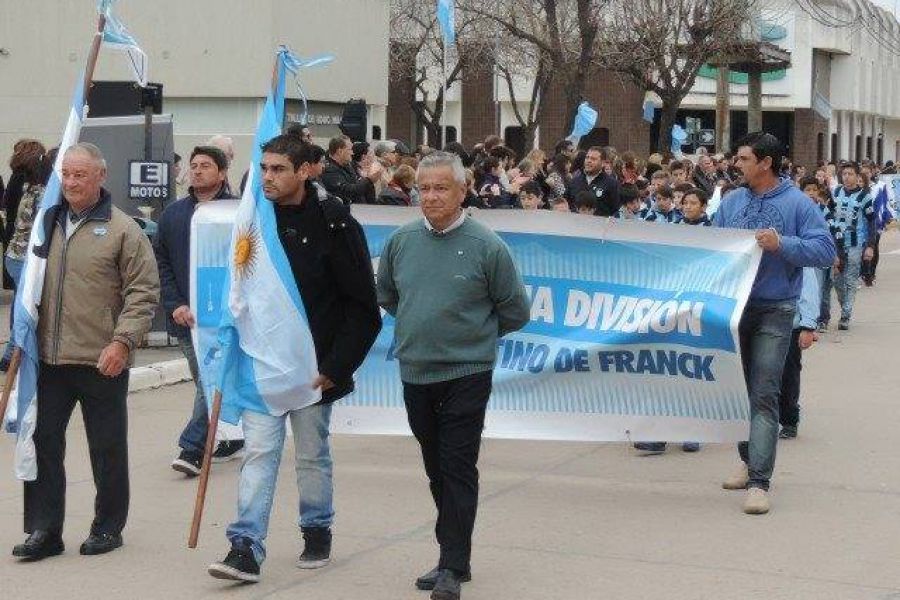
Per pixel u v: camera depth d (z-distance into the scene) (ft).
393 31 126.21
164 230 29.84
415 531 25.73
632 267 29.04
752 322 27.94
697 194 42.63
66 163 22.90
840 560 23.77
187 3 81.66
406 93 140.46
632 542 24.98
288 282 21.99
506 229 29.48
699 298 28.50
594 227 29.17
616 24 108.47
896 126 233.14
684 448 33.73
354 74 91.20
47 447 23.61
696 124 137.59
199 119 82.99
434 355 21.47
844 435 35.45
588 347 29.35
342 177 42.19
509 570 23.21
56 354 23.12
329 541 23.39
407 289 21.70
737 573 22.99
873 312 67.26
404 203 43.19
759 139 28.02
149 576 22.80
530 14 106.52
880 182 81.05
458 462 21.38
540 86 124.67
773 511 27.30
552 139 161.48
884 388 43.27
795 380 34.45
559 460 32.50
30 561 23.61
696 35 105.91
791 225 27.73
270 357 21.95
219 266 25.16
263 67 81.10
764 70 120.98
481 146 57.62
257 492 22.08
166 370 43.21
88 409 23.82
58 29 82.43
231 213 25.44
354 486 29.45
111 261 23.12
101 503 24.17
